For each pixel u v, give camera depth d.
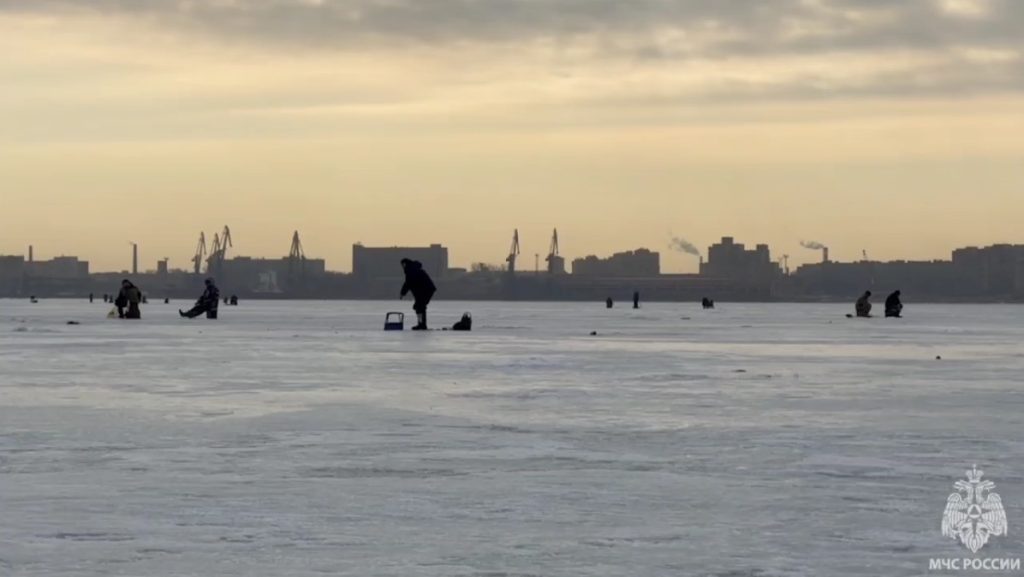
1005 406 37.31
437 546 17.91
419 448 27.83
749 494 22.02
